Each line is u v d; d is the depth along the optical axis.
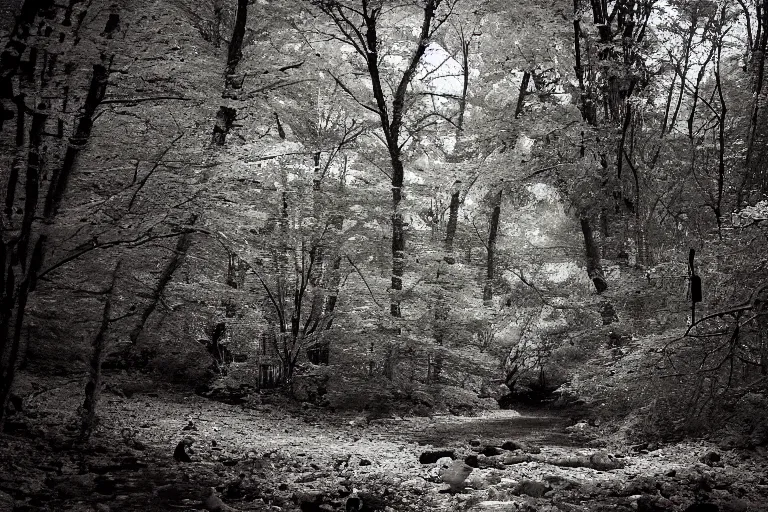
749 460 8.29
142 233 7.07
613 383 11.25
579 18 16.58
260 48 15.51
